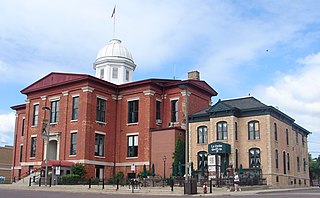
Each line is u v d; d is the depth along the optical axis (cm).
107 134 5034
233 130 4331
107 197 2598
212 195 2808
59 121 5009
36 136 5256
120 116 5197
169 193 3045
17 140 6266
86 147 4659
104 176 4884
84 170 4531
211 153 4275
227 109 4378
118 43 6247
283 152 4669
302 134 5828
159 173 4656
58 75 5162
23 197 2538
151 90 5022
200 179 3850
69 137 4834
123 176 4794
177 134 4712
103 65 6053
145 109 4991
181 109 4981
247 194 2856
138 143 4950
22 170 5300
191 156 4653
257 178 4038
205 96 5425
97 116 4934
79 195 2811
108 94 5147
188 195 2845
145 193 3078
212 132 4475
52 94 5197
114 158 5084
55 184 4241
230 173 4062
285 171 4659
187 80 5047
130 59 6191
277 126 4534
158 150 4747
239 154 4372
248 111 4406
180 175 4109
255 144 4297
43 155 5075
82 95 4844
